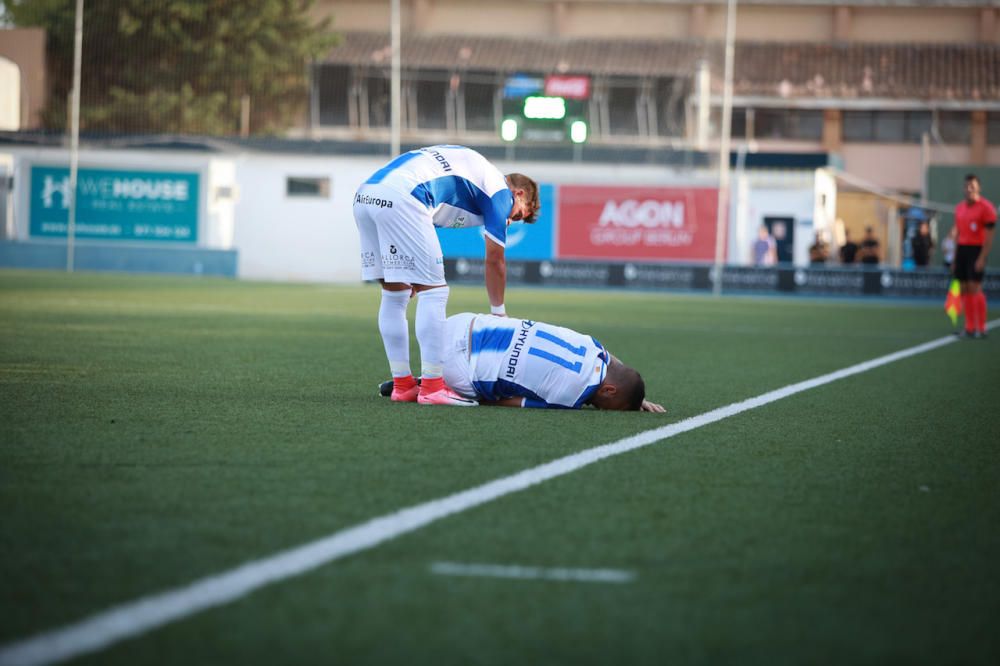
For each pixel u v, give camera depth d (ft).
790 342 108.27
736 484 36.52
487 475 36.37
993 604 24.68
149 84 295.48
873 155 366.02
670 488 35.47
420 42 361.51
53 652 20.52
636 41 367.04
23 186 253.65
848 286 224.53
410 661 20.61
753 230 264.52
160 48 302.25
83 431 43.62
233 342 88.43
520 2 392.06
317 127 337.11
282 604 23.31
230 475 35.63
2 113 264.11
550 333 53.26
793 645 21.95
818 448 44.62
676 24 391.45
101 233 254.88
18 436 42.11
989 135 364.58
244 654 20.68
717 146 304.91
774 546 28.86
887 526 31.45
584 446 42.55
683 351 94.53
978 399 64.64
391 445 41.63
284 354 79.71
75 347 79.92
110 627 21.80
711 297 215.92
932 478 38.86
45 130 254.27
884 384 71.92
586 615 23.22
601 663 20.81
